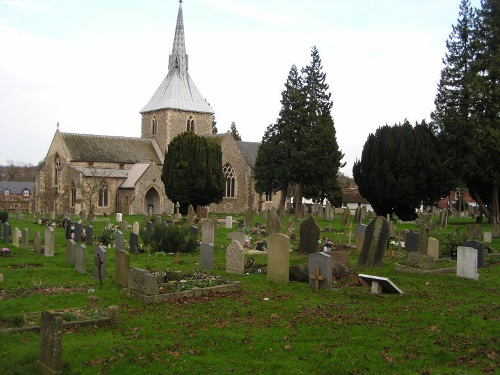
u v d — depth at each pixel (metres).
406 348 9.94
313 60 61.56
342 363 9.16
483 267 19.97
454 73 42.41
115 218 48.16
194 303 13.07
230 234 25.39
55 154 63.91
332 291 14.73
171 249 22.55
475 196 43.78
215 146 51.53
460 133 41.19
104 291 14.39
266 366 9.01
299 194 58.19
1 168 143.88
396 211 47.44
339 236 30.69
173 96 69.81
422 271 17.77
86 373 8.70
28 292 14.20
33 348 9.65
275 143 58.16
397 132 45.31
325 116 59.84
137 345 9.86
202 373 8.73
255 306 12.92
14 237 24.34
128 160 65.12
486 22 41.50
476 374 8.77
